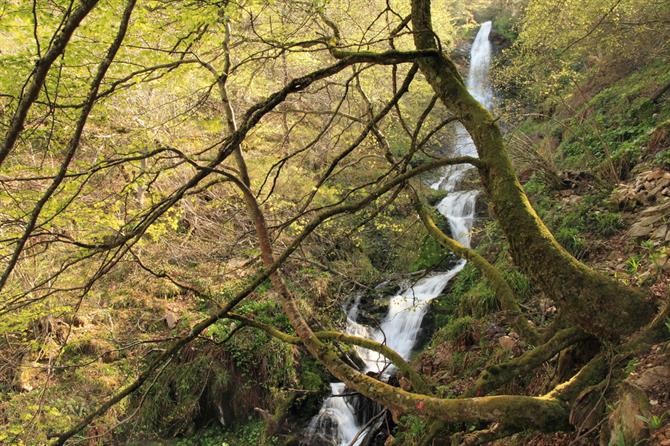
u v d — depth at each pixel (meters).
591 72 13.20
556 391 3.28
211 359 8.47
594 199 7.06
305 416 8.31
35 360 7.94
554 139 11.81
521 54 13.27
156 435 8.11
